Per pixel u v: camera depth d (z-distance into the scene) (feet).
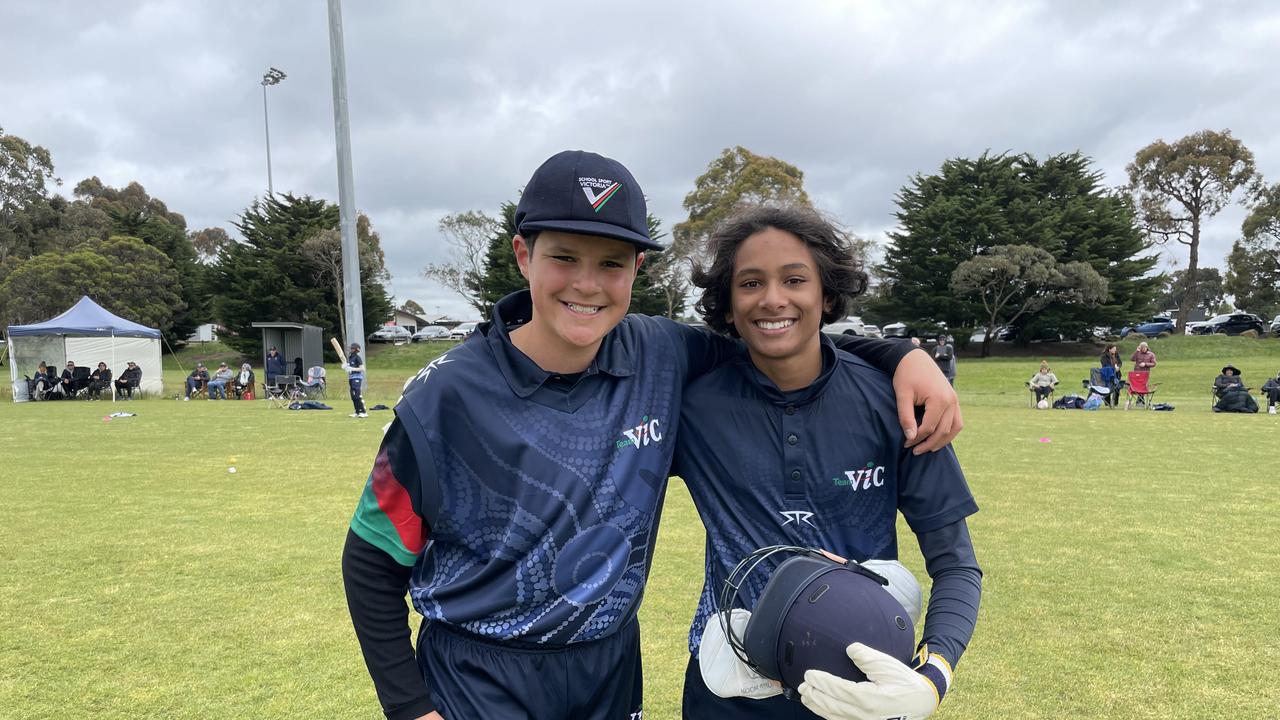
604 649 5.23
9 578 14.69
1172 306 251.39
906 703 4.06
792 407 5.65
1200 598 13.56
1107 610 12.98
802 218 5.41
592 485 5.00
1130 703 9.67
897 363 5.78
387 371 122.52
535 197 4.80
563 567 4.88
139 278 150.61
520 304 5.58
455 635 5.07
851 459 5.60
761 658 4.73
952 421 5.40
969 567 5.45
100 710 9.48
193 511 20.66
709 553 6.06
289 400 67.87
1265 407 59.47
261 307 147.43
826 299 5.87
